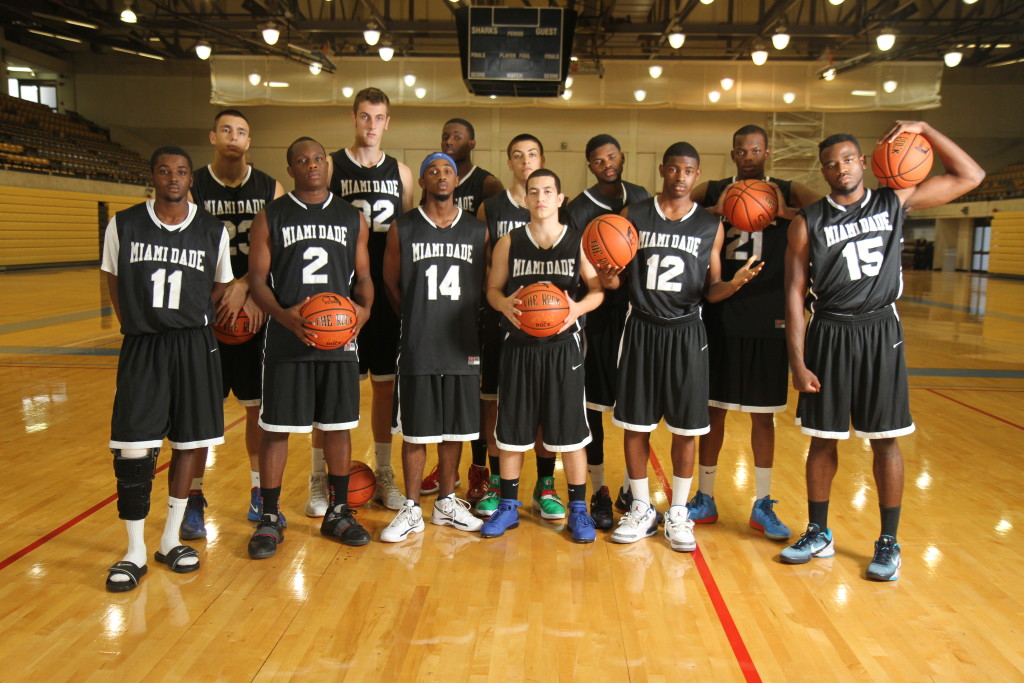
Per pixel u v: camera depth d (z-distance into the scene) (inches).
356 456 181.8
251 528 134.0
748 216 124.9
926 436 200.4
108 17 655.8
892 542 117.4
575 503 130.4
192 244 112.8
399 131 882.1
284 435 124.2
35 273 696.4
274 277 124.8
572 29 381.4
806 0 731.4
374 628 98.0
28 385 244.7
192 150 935.7
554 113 878.4
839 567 119.3
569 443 126.6
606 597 108.0
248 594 107.4
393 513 143.0
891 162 115.4
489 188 163.3
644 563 120.3
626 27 626.2
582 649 93.6
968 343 366.0
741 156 134.5
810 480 122.5
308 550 123.8
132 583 108.5
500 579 113.5
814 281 117.6
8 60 845.8
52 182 753.0
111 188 848.9
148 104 929.5
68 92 930.1
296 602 105.1
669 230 124.6
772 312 130.3
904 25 634.2
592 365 138.5
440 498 135.8
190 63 919.0
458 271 127.9
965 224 952.3
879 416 115.5
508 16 380.5
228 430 200.1
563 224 129.3
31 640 94.0
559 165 885.8
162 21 660.1
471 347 129.1
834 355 117.0
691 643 95.5
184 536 127.3
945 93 893.8
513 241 129.0
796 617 102.8
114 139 936.9
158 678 86.0
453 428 129.7
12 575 112.4
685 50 820.6
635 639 96.3
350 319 118.4
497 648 93.5
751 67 735.7
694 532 134.0
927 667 90.7
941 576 116.2
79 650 91.7
